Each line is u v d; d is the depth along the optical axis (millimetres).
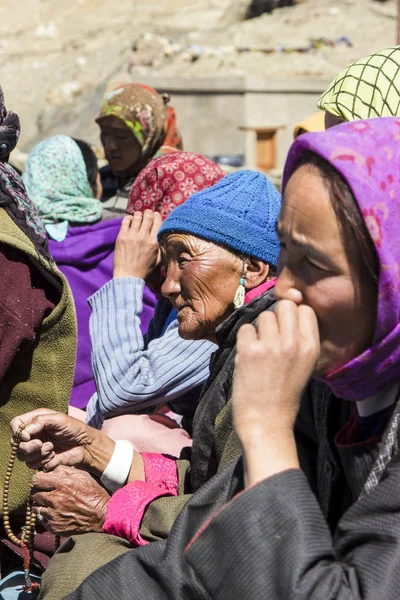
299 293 1413
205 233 2336
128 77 17922
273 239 2359
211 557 1371
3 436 2395
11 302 2221
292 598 1284
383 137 1370
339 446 1469
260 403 1401
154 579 1660
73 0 23875
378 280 1332
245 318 2148
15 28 22750
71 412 3016
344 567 1325
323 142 1350
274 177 11977
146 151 4816
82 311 3824
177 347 2709
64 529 2152
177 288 2410
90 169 4453
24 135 15641
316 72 18141
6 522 2307
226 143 15445
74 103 16125
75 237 3916
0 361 2215
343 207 1325
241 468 1606
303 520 1336
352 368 1388
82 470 2246
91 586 1700
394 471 1333
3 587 2336
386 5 23297
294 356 1396
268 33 21594
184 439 2723
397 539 1291
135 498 2104
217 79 15367
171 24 22688
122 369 2674
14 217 2266
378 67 2439
